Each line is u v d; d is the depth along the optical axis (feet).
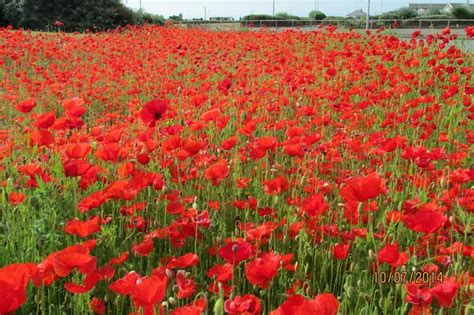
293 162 15.42
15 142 17.71
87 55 53.36
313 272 10.57
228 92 24.44
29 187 12.78
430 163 12.42
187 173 14.17
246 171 16.19
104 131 19.58
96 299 8.99
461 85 30.19
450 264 9.86
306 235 10.93
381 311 9.76
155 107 12.91
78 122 14.25
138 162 13.55
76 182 12.34
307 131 18.92
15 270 5.85
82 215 12.11
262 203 13.84
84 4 114.42
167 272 8.52
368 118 21.53
